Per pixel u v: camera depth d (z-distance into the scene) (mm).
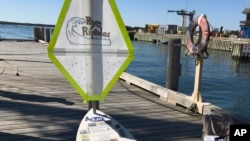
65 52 2510
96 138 2588
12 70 9312
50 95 6340
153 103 6039
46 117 4859
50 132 4207
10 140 3885
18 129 4281
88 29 2523
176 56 6652
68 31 2490
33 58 12414
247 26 54688
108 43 2574
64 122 4641
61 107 5465
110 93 6832
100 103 5895
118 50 2590
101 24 2537
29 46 17984
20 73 8859
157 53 46812
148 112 5367
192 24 5492
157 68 28906
